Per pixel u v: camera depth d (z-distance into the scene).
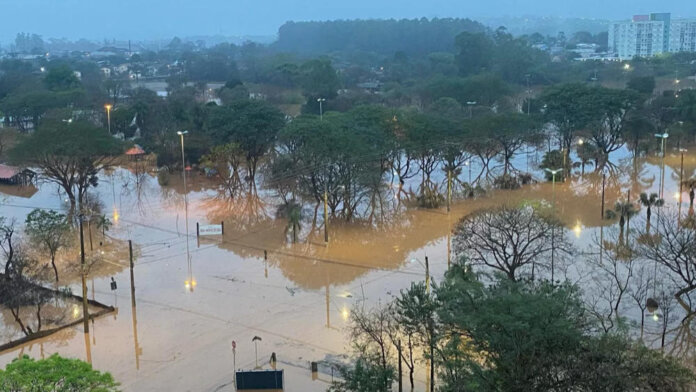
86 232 76.81
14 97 149.88
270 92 194.00
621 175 102.69
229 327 51.09
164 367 45.03
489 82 165.75
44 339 49.53
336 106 156.00
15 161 91.00
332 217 82.38
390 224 79.56
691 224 67.38
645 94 144.88
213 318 52.84
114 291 59.00
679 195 83.88
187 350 47.44
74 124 94.50
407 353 42.69
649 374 30.27
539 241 60.12
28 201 94.44
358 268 64.12
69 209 83.81
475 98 163.50
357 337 44.50
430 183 99.81
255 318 52.66
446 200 88.81
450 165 101.56
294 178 86.19
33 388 28.28
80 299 56.50
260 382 41.53
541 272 57.66
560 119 115.88
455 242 60.41
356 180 82.00
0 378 28.23
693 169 104.81
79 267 62.84
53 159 91.19
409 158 98.06
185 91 184.00
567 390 29.53
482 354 32.75
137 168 110.31
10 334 50.59
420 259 66.06
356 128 94.12
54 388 28.64
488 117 107.06
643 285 54.28
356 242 72.88
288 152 95.06
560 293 35.03
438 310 35.41
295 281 60.97
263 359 45.69
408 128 99.38
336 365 41.91
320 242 73.00
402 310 46.88
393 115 102.88
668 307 47.94
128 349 47.78
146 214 86.31
